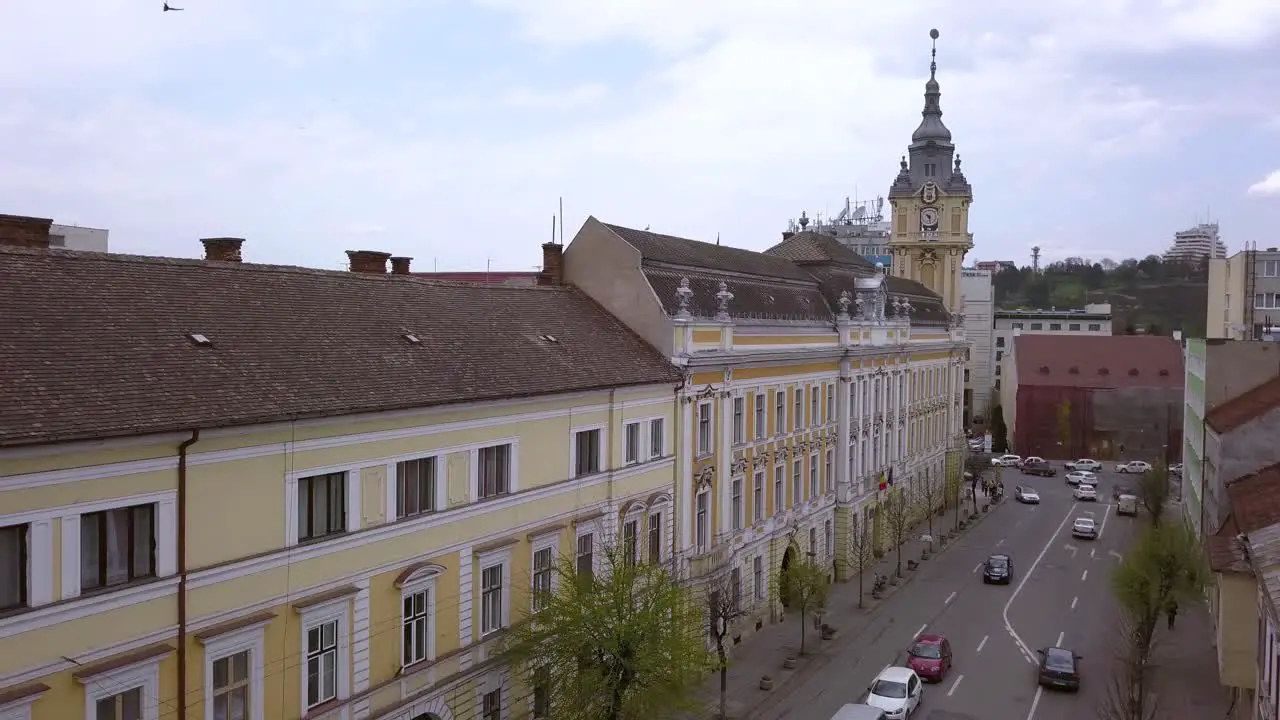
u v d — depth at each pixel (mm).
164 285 23891
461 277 59188
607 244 40750
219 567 20312
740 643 45500
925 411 76375
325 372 23984
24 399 17484
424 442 25891
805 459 53156
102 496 18141
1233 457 46625
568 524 32031
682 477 39438
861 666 42781
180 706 19531
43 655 17250
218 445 20281
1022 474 106812
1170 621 47156
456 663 26953
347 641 23609
